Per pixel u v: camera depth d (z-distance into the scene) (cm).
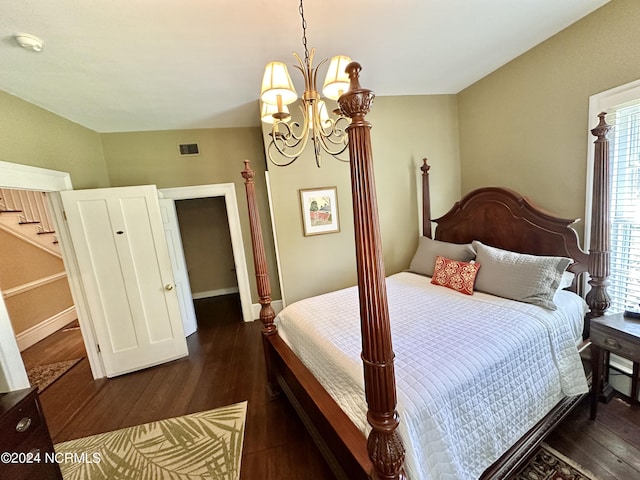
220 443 192
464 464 123
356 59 228
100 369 291
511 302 200
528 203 233
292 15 164
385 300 94
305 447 183
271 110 181
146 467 178
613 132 195
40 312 399
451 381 127
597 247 191
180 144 366
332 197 319
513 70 255
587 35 198
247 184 222
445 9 172
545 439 169
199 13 155
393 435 100
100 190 285
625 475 145
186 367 301
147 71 213
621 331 161
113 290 292
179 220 541
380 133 317
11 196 401
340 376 150
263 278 230
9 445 128
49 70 198
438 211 341
